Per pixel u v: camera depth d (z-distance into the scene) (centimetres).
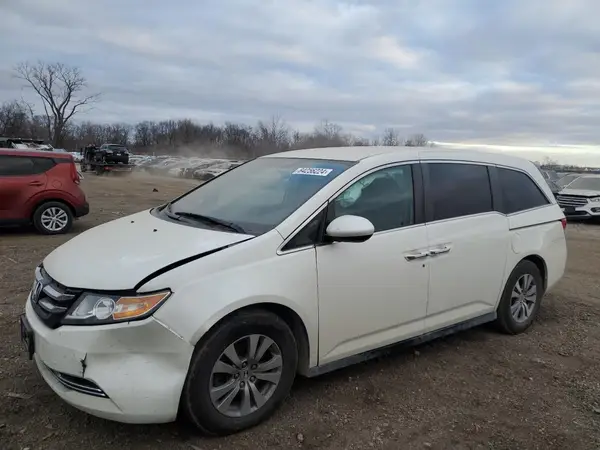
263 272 295
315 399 338
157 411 263
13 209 895
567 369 405
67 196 938
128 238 322
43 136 7681
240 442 288
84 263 290
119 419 262
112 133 9294
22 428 290
